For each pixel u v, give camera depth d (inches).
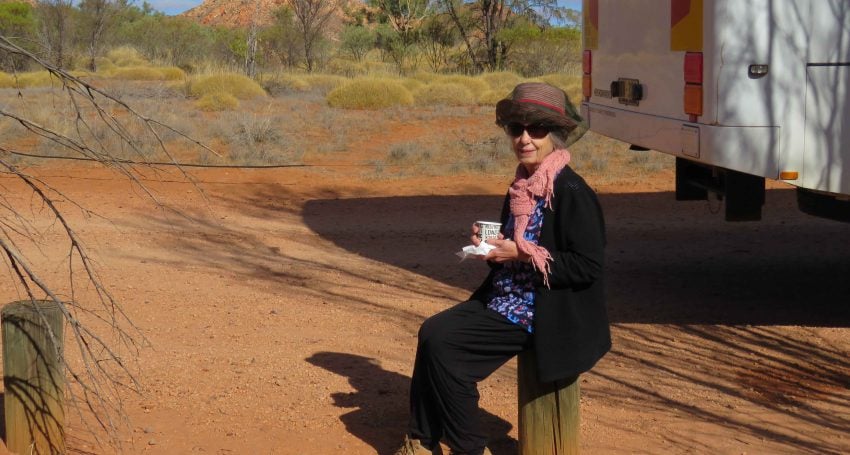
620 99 304.7
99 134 604.4
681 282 320.5
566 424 160.6
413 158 612.7
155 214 437.1
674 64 256.7
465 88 949.2
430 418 160.9
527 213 147.9
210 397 204.2
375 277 325.4
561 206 145.3
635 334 258.7
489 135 695.7
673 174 557.0
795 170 231.0
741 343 250.4
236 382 214.2
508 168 581.3
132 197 476.4
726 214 261.6
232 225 418.6
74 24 1182.9
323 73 1366.9
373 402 201.9
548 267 145.0
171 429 186.1
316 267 340.2
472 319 152.5
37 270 323.9
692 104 242.5
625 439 183.3
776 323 270.5
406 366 227.6
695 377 222.7
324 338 250.7
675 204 469.4
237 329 258.7
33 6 1059.9
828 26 227.6
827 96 229.1
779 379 222.1
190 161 589.0
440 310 281.7
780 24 227.8
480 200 486.0
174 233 395.9
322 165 563.8
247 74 1182.3
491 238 151.3
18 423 167.5
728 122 230.8
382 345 244.8
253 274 326.6
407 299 294.8
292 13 1632.6
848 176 230.8
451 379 153.3
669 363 233.1
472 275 330.3
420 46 1560.0
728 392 212.4
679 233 403.9
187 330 257.0
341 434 184.4
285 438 182.1
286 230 411.2
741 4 227.1
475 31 1563.7
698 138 241.3
